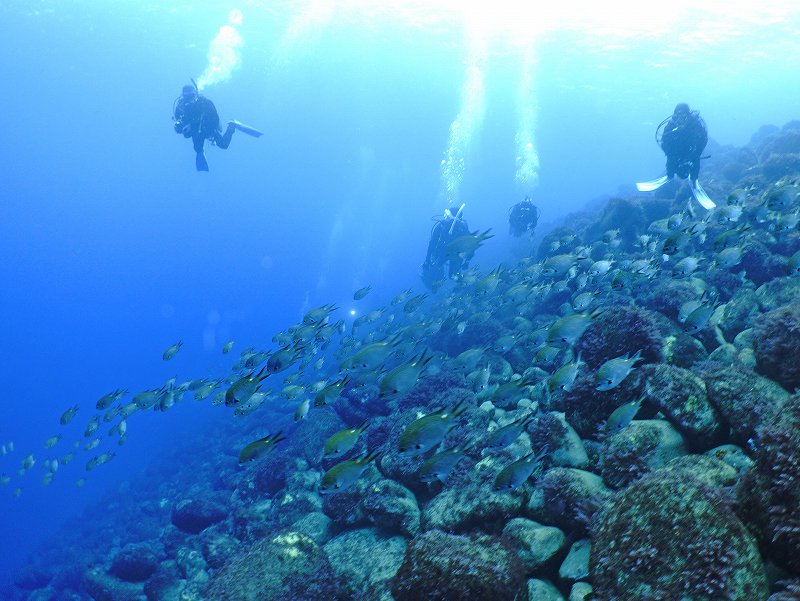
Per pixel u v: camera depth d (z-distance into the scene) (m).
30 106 82.69
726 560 2.91
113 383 103.69
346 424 10.83
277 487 10.32
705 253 10.41
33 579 17.45
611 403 5.51
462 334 13.05
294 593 5.84
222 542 8.97
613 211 15.39
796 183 10.81
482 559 4.26
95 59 59.41
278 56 58.25
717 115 100.25
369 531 6.55
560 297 12.12
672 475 3.49
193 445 22.59
